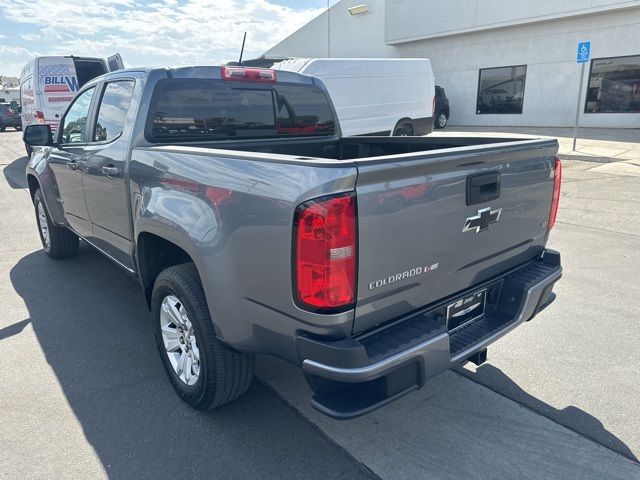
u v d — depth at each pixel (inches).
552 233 252.2
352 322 82.5
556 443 105.0
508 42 748.0
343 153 175.5
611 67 660.7
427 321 91.9
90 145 152.0
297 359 87.7
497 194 100.1
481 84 794.8
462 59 806.5
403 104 502.9
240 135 146.1
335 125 172.6
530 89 740.7
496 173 98.9
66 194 177.6
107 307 173.3
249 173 87.0
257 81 148.3
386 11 869.8
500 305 113.7
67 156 167.8
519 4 703.7
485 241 101.9
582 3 647.1
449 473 97.2
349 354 78.8
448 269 95.3
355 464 99.7
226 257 92.3
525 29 726.5
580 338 147.9
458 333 104.8
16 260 224.2
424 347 85.0
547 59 713.6
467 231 96.3
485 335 103.3
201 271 98.0
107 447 104.0
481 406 117.6
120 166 130.0
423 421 112.6
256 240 86.0
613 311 164.9
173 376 120.0
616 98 668.1
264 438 107.2
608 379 127.3
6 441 105.7
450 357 93.0
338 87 446.0
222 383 106.6
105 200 143.0
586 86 686.5
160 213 108.5
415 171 83.0
